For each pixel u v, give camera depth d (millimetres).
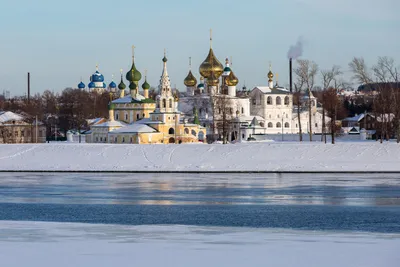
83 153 181250
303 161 168000
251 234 72688
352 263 58375
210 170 156375
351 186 122375
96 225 78375
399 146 171875
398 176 141250
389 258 60125
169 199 107062
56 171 160625
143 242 67750
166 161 174375
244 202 102938
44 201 105312
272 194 112062
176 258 60438
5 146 187125
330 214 90312
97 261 59375
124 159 176875
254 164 165000
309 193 112875
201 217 88688
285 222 83875
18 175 151000
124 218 88312
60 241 68250
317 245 66000
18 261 59406
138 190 119125
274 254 61875
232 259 60000
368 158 168000
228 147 179250
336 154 171375
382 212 91812
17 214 92188
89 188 122750
